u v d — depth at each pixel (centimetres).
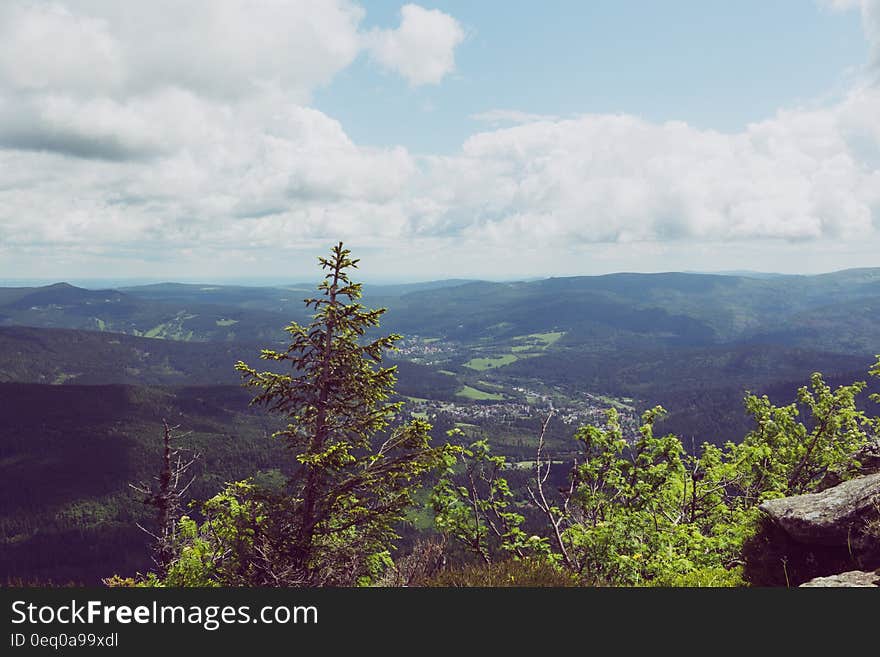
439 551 1255
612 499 1251
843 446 1767
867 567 763
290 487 1434
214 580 1288
